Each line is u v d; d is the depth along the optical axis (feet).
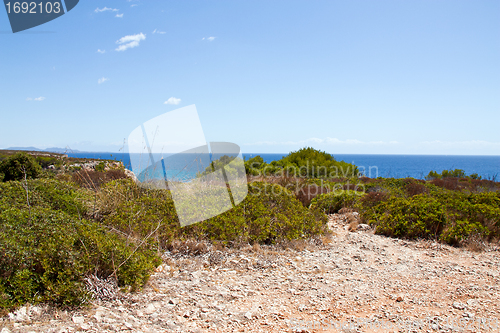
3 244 9.75
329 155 56.70
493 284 12.00
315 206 22.79
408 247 17.26
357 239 18.56
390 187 31.40
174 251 14.98
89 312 9.19
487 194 22.09
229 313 9.61
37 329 7.91
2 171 34.06
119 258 11.16
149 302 10.23
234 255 15.05
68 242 10.58
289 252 15.84
